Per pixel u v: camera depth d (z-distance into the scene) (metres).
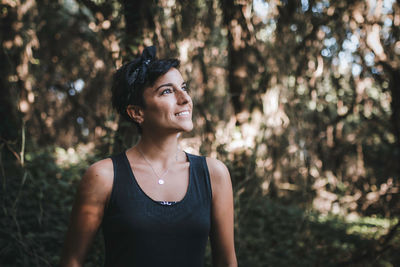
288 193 6.24
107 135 3.25
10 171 4.58
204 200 1.48
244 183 4.54
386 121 5.95
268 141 4.90
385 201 6.03
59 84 6.93
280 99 4.75
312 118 5.99
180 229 1.41
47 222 4.15
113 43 3.30
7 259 3.46
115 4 3.43
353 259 4.62
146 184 1.45
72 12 6.60
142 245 1.37
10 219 3.97
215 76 5.56
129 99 1.51
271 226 5.27
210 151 4.39
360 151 6.97
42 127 6.73
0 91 4.66
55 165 5.51
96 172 1.44
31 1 4.68
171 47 3.85
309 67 4.80
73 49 6.70
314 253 4.89
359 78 5.31
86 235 1.43
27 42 4.63
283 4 4.58
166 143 1.51
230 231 1.56
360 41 4.79
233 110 4.79
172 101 1.48
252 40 4.59
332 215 6.62
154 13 3.38
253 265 4.32
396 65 4.77
